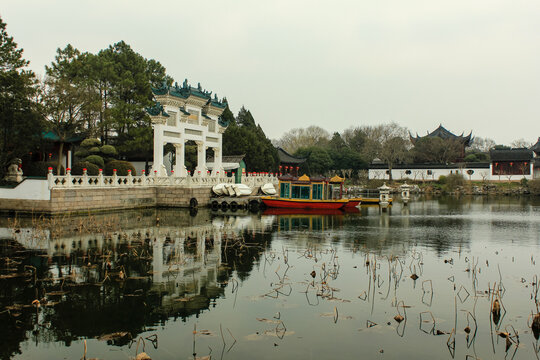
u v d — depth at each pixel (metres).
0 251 16.77
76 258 15.66
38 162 35.16
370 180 81.81
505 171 79.56
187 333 9.10
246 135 60.31
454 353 8.34
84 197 28.33
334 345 8.58
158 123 35.16
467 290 12.47
